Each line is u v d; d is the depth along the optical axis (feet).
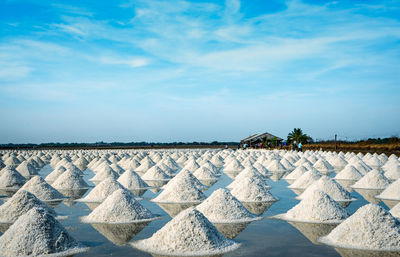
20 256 21.99
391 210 30.78
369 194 42.37
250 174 56.29
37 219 23.63
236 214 30.76
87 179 60.64
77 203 38.37
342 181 55.06
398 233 23.44
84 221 30.30
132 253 22.34
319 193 31.24
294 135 205.87
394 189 39.99
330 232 26.27
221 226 28.48
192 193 39.75
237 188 40.86
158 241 23.53
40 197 39.91
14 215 30.42
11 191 47.29
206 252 22.34
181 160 101.96
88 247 23.52
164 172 62.28
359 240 23.49
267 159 88.79
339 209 30.37
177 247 22.70
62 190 47.91
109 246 23.68
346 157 94.22
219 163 94.27
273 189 47.52
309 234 26.05
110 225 28.94
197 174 61.05
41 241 22.63
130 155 123.85
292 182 54.85
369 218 24.27
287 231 26.89
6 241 22.95
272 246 23.43
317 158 90.48
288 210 33.94
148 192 46.03
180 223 23.79
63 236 23.44
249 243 24.11
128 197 32.07
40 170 79.46
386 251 22.39
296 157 93.45
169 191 40.29
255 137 223.30
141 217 30.81
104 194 40.24
